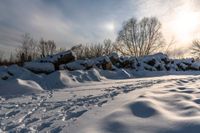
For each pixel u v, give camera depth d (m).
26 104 7.87
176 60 30.94
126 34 44.75
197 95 6.55
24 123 5.51
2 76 13.54
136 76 21.19
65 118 5.65
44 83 13.62
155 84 10.89
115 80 16.64
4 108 7.34
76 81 14.83
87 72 16.73
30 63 16.56
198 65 29.17
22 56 26.72
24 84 11.94
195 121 4.08
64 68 18.06
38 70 16.16
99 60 21.20
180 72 24.92
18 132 4.82
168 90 7.58
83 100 7.88
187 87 8.20
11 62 25.12
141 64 26.03
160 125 4.18
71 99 8.29
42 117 5.95
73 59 19.22
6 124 5.48
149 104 5.40
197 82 10.27
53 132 4.62
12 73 14.31
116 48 43.31
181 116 4.61
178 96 6.35
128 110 5.20
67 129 4.62
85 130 4.36
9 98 9.53
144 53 44.97
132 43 44.75
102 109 5.86
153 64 26.89
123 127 4.27
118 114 4.98
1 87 11.43
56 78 14.11
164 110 5.10
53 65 16.98
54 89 12.23
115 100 6.90
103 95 8.54
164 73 23.53
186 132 3.79
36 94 10.39
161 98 6.20
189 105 5.29
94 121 4.84
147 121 4.45
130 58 25.94
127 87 10.48
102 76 18.17
